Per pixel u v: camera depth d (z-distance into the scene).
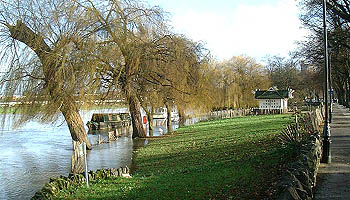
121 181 16.62
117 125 61.81
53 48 28.00
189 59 36.66
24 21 27.77
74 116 31.42
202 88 41.22
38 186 20.00
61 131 55.75
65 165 26.27
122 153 30.00
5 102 27.89
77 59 28.34
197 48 38.56
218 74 68.00
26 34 27.80
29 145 38.44
